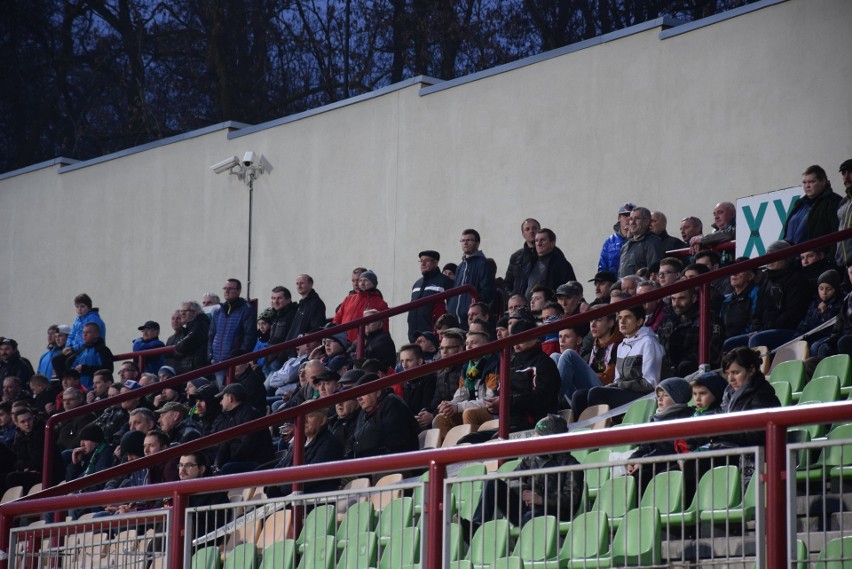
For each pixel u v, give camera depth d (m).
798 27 15.34
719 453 5.03
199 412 12.52
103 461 13.52
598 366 11.05
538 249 14.12
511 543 6.48
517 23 29.16
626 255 13.62
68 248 24.89
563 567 6.20
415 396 11.70
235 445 11.52
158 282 23.14
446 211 19.00
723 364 7.74
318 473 6.27
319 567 7.00
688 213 16.19
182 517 6.79
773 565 4.73
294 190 21.20
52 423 12.25
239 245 21.88
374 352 13.62
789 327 10.41
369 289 15.54
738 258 11.96
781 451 4.78
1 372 19.34
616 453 7.99
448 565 5.75
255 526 6.68
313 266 20.77
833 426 7.77
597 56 17.41
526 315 12.27
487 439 9.87
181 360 17.09
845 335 9.44
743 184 15.68
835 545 5.31
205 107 32.09
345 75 31.27
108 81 32.88
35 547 7.41
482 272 14.68
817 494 7.16
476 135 18.77
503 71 18.52
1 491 14.02
